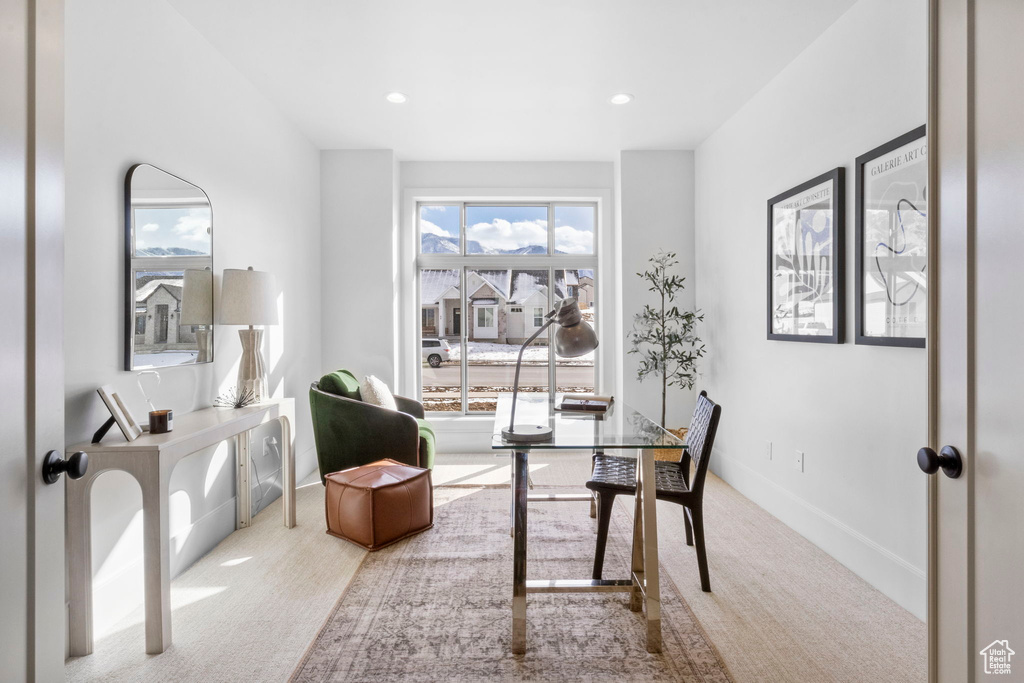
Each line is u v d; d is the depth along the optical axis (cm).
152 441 190
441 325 502
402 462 329
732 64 306
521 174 481
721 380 400
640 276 449
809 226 284
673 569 249
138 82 227
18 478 95
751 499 351
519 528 186
